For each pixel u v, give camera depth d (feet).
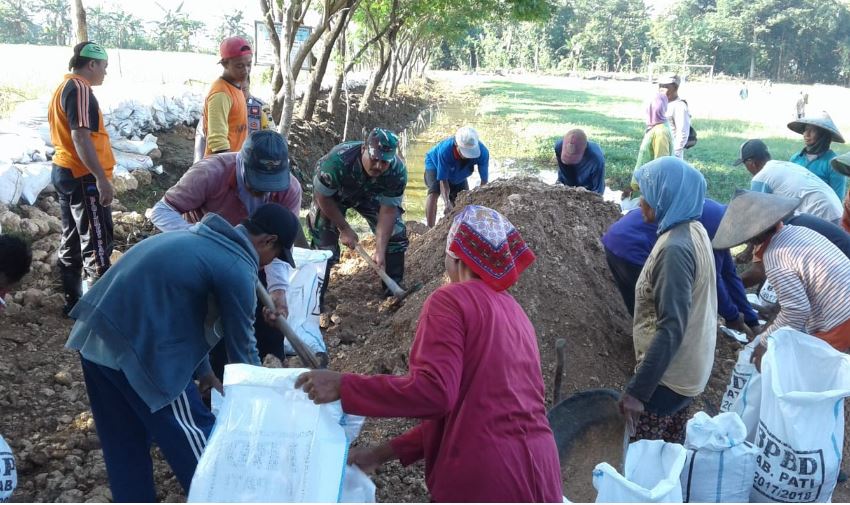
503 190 20.25
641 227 15.43
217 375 13.44
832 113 124.88
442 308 8.08
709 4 357.20
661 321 10.91
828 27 292.20
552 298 15.98
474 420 8.00
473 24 61.05
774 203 12.61
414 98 103.60
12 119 29.01
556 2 44.73
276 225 10.29
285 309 12.64
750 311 17.07
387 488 11.68
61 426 13.25
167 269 9.31
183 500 11.19
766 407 10.85
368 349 16.19
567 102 130.31
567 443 11.96
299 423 8.09
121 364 9.19
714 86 234.79
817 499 10.66
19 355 15.65
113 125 32.68
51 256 20.65
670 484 9.14
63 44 222.07
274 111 37.29
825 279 12.41
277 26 36.22
